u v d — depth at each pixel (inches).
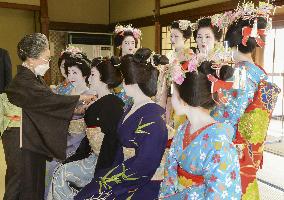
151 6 363.3
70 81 147.3
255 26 89.3
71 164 112.7
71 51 146.0
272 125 324.5
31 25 408.8
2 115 117.6
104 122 104.4
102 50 433.1
